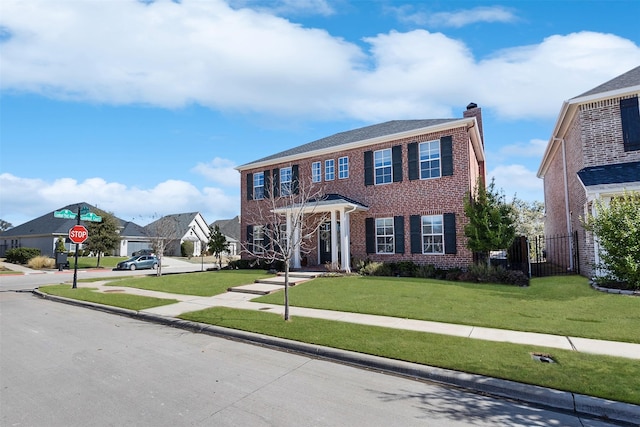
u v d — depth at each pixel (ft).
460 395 14.55
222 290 44.04
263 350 21.24
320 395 14.43
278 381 16.03
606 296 31.01
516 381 14.84
